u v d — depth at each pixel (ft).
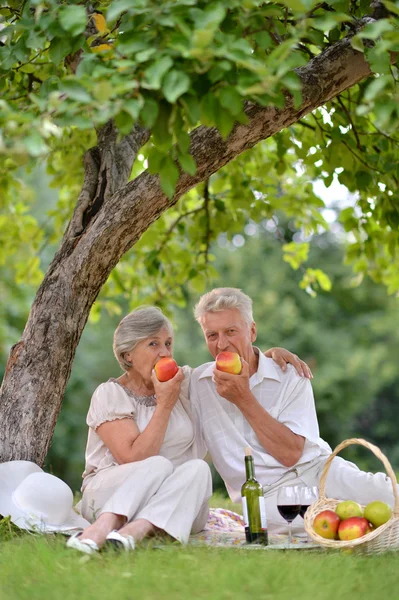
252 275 60.18
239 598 9.97
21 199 30.94
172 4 11.62
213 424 16.55
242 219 27.99
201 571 11.14
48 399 16.85
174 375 15.44
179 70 11.18
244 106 16.37
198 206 30.12
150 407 15.99
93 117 11.09
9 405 16.57
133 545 13.00
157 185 16.89
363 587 10.82
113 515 13.74
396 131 22.39
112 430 15.47
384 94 11.79
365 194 23.27
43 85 14.26
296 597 10.03
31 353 16.89
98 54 12.67
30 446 16.47
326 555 12.62
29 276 30.71
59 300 17.13
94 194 18.30
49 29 13.56
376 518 13.51
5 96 16.14
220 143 16.46
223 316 16.37
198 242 28.71
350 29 16.40
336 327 59.62
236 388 15.58
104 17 16.28
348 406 57.57
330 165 22.62
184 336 58.39
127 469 14.94
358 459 60.29
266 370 16.57
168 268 29.48
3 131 11.48
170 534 13.70
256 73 11.33
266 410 16.34
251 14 12.18
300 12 11.71
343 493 15.80
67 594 10.35
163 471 14.33
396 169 21.91
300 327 57.98
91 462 15.98
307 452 16.11
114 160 18.71
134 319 16.12
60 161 27.73
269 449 15.89
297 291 60.13
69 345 17.22
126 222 17.01
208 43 10.68
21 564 11.85
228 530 16.25
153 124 12.01
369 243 25.30
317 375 56.34
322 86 16.46
